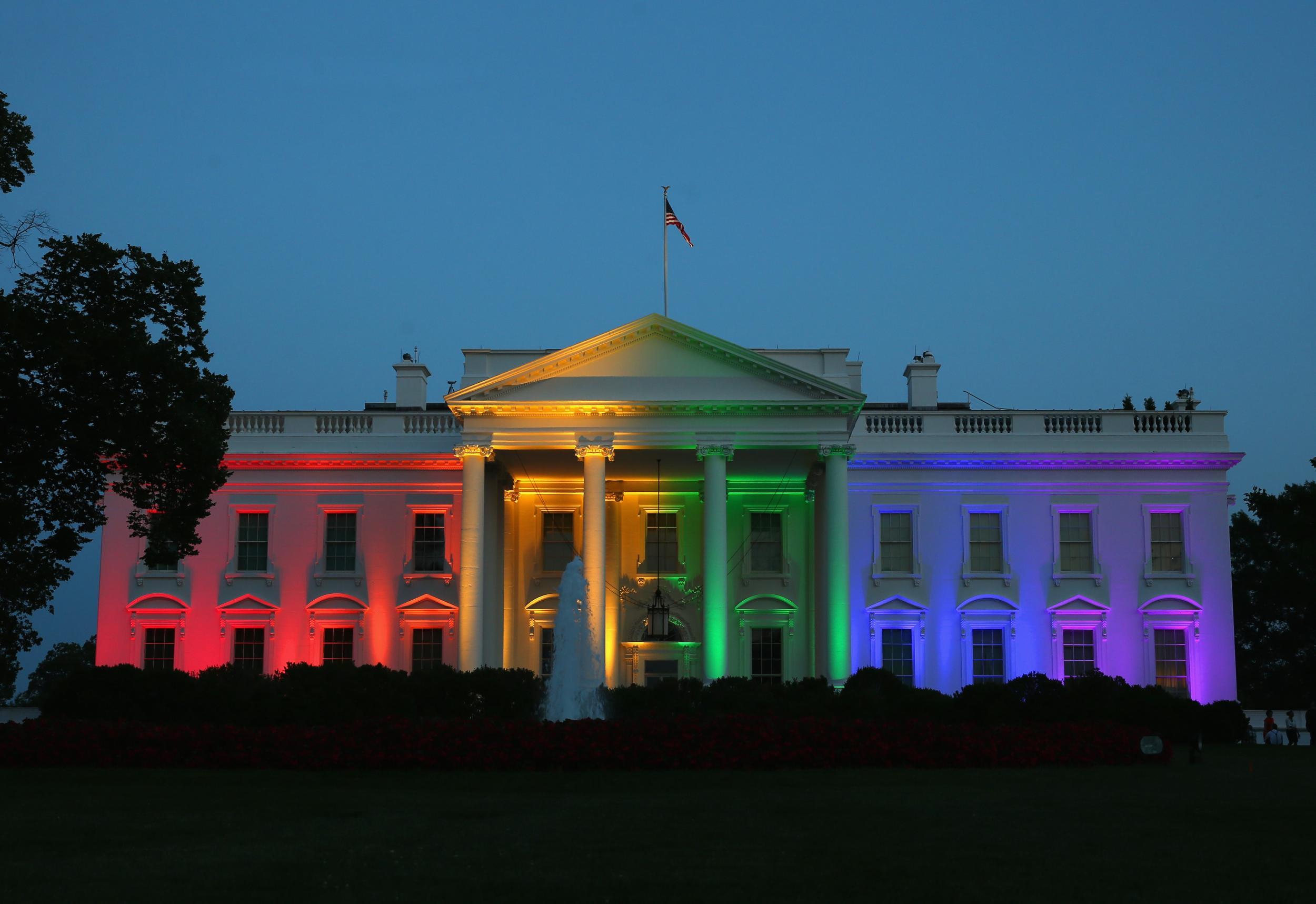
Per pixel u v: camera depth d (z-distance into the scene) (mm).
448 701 40562
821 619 51781
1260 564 77750
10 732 31188
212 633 54438
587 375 49969
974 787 27672
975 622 54281
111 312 38875
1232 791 27156
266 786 28031
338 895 16844
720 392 49719
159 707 39500
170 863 18797
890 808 24328
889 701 42406
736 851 19859
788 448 49656
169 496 40812
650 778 28922
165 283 39500
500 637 53812
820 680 44250
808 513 55625
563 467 54250
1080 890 17281
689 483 55906
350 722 31969
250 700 39688
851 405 49094
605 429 49562
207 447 39562
